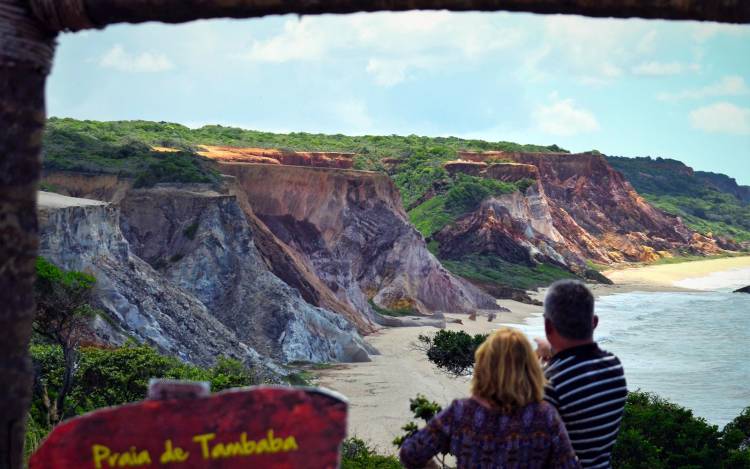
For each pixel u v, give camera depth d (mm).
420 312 103438
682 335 89500
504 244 154500
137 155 97125
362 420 44812
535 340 5121
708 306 123938
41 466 3471
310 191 104312
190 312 57656
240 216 76500
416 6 3887
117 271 55219
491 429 4086
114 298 51688
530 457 4090
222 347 55594
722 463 27016
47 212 51156
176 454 3521
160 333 51812
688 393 56219
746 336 88875
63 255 51281
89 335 44656
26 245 3896
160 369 31531
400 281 106000
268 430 3549
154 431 3512
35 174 3947
